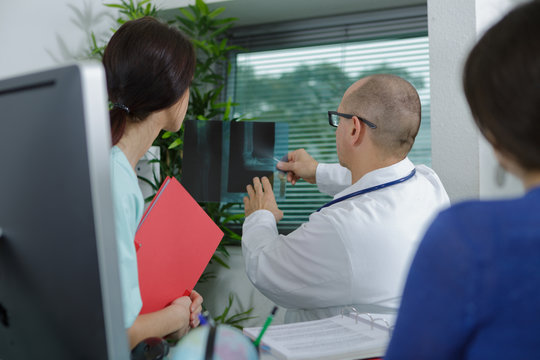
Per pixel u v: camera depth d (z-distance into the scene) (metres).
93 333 0.47
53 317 0.50
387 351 0.46
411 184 1.21
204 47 2.11
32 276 0.50
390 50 2.22
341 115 1.27
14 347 0.56
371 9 2.25
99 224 0.44
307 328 0.95
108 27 2.28
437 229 0.44
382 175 1.21
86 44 2.32
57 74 0.45
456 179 1.52
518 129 0.44
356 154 1.26
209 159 1.58
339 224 1.11
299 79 2.37
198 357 0.59
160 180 2.02
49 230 0.48
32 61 2.42
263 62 2.44
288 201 2.33
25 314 0.53
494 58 0.45
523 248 0.40
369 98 1.22
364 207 1.14
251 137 1.59
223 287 2.21
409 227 1.12
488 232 0.41
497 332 0.41
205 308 2.21
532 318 0.40
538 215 0.41
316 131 2.30
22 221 0.50
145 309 0.96
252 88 2.44
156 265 0.98
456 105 1.52
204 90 2.45
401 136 1.22
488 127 0.47
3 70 2.48
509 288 0.40
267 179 1.54
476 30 1.49
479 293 0.41
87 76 0.44
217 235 1.09
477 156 1.48
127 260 0.80
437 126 1.55
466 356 0.43
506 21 0.46
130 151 0.94
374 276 1.10
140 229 0.96
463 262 0.41
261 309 2.14
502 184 1.53
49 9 2.41
